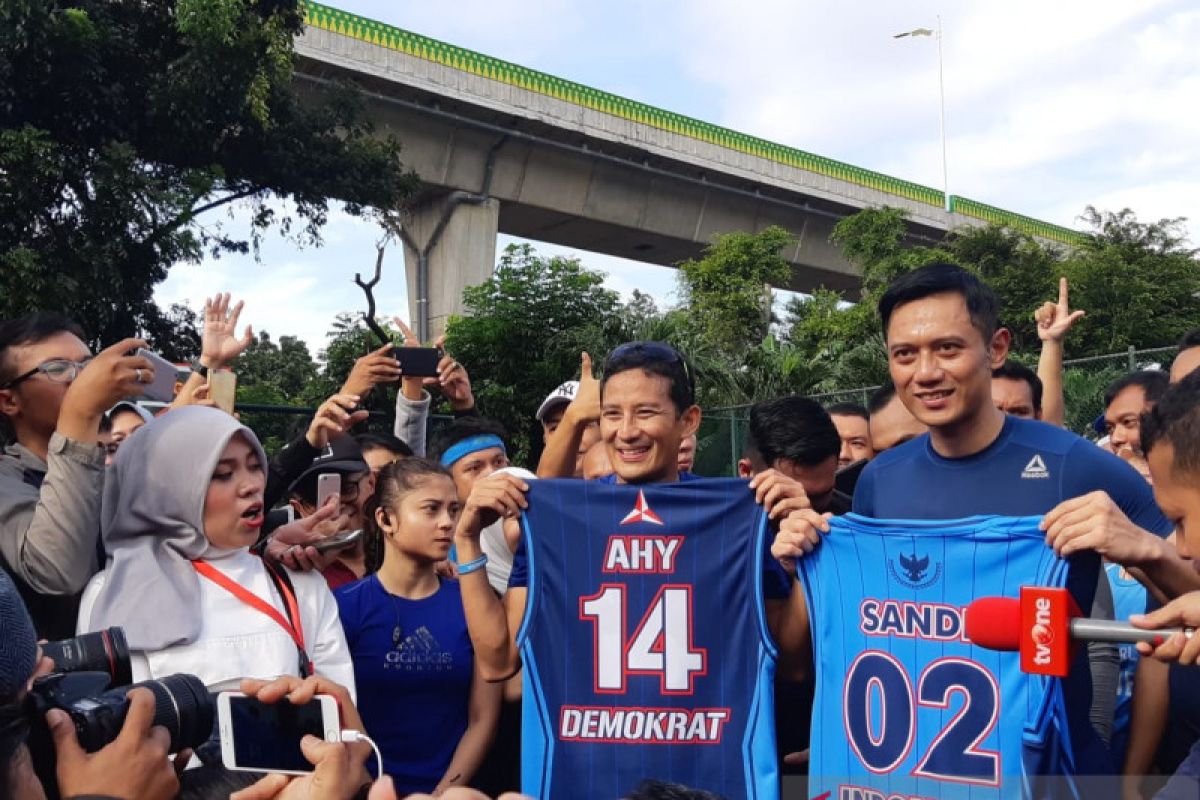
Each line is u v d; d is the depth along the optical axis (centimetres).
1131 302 2261
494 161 2709
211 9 1316
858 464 434
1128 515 252
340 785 179
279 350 3275
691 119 3042
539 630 270
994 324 265
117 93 1330
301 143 1594
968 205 3753
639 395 280
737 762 258
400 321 474
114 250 1295
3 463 288
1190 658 176
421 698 306
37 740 169
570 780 262
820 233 3494
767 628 262
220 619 250
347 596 313
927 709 238
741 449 1413
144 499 255
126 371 262
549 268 1830
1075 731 232
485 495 275
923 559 244
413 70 2433
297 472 343
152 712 176
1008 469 260
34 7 1186
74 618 273
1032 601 190
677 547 270
